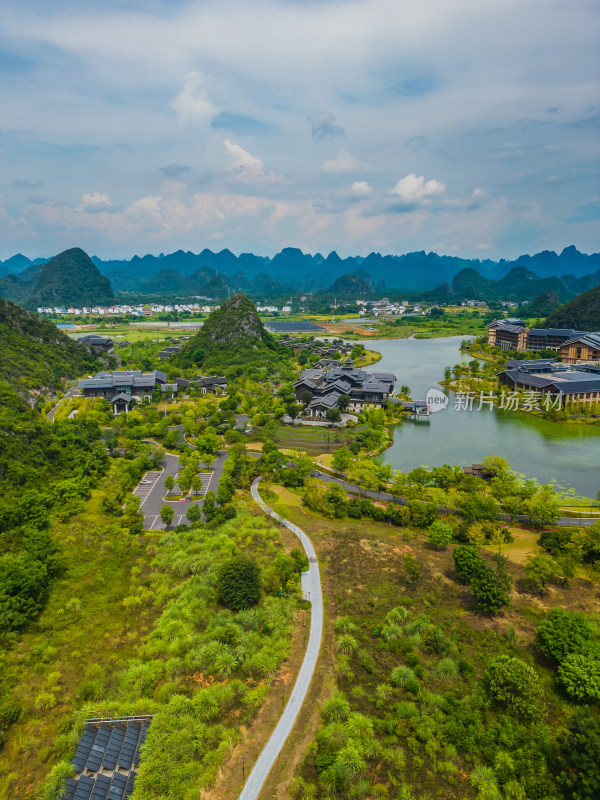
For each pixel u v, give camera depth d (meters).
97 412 167.38
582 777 47.19
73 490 106.38
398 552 89.50
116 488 112.62
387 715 56.00
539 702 57.00
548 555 86.06
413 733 54.22
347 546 90.94
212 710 56.53
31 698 57.56
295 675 62.78
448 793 48.53
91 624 70.88
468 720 54.88
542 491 106.50
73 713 55.59
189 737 53.28
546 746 51.94
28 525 88.56
